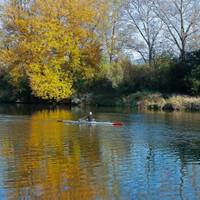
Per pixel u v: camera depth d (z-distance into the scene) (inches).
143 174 329.7
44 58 1422.2
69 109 1291.8
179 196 270.5
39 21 1360.7
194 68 1352.1
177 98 1263.5
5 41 1541.6
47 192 274.7
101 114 1029.2
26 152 430.3
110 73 1535.4
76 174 326.0
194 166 362.6
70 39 1438.2
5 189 281.0
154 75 1537.9
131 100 1434.5
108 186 291.7
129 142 514.0
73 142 511.2
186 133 611.8
